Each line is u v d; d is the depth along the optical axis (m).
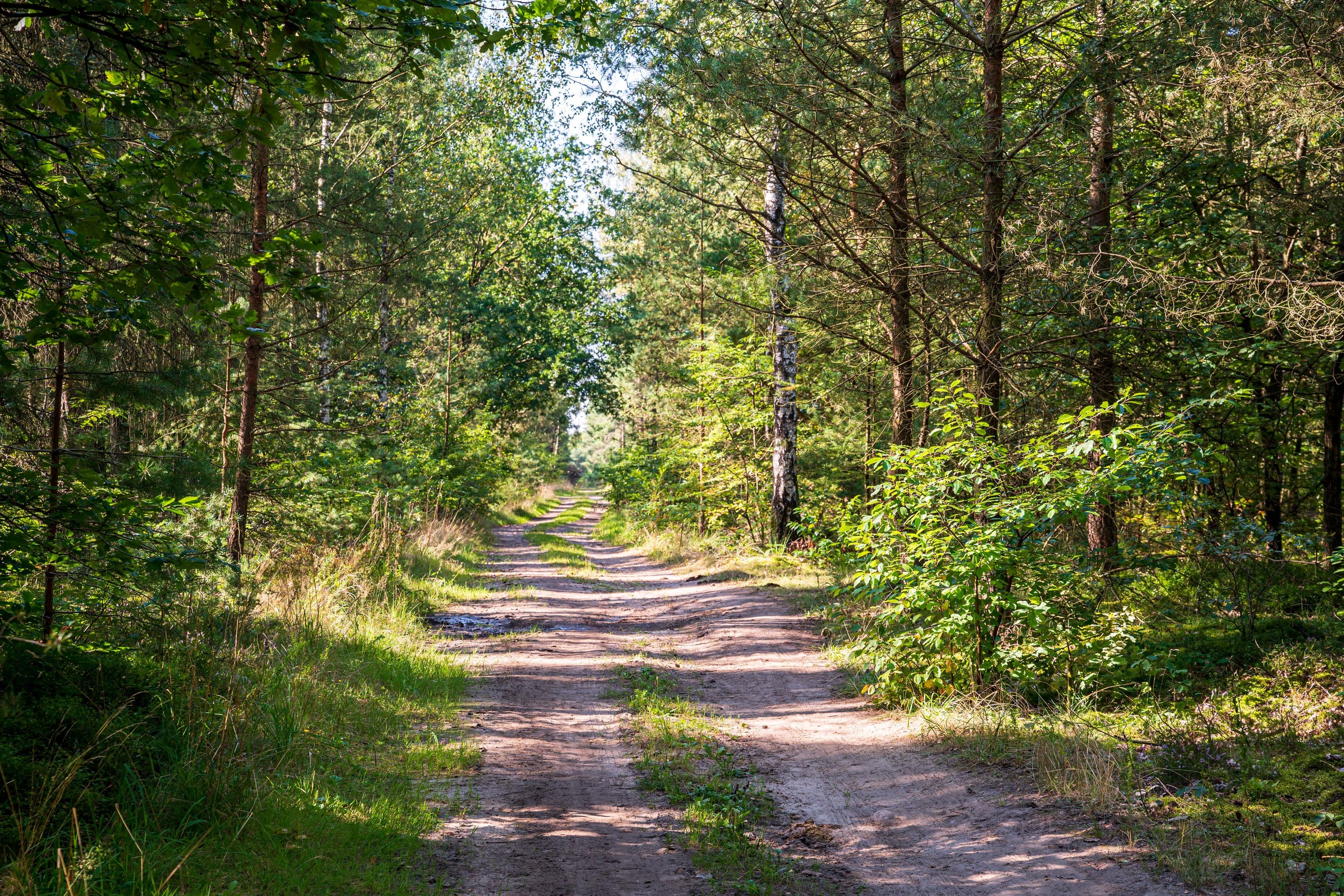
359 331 17.38
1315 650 8.01
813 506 21.92
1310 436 14.97
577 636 12.66
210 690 6.02
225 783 4.96
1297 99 10.01
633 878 4.75
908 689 8.52
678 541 25.09
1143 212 12.30
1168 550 9.79
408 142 22.36
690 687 9.77
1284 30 10.02
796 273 12.80
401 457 20.11
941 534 8.23
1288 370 12.16
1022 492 8.00
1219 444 11.74
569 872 4.80
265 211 10.94
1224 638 8.87
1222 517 11.74
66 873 3.56
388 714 7.64
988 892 4.53
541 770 6.66
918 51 12.49
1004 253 10.15
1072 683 7.93
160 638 6.61
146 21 4.47
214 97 4.86
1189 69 10.73
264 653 8.00
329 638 9.40
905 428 13.34
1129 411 7.92
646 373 34.53
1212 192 11.49
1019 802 5.71
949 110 10.79
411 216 17.41
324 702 7.31
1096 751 6.16
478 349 31.27
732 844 5.21
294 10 4.29
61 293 5.71
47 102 4.68
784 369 19.16
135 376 8.14
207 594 8.02
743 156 13.05
